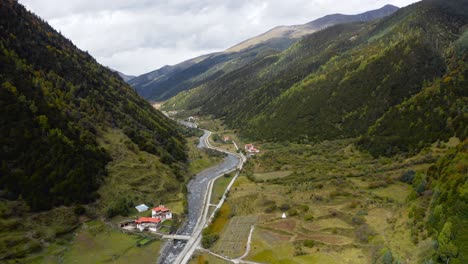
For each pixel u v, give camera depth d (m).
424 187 99.75
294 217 108.75
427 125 149.00
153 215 117.94
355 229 95.31
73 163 118.25
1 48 137.75
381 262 75.19
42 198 103.38
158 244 102.25
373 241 86.56
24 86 128.12
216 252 95.19
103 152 136.88
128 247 99.19
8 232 90.00
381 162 145.12
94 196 117.44
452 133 135.75
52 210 104.00
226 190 152.25
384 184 120.81
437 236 72.00
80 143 129.38
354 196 115.88
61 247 94.44
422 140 144.62
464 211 72.12
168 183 145.25
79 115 144.88
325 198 117.62
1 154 104.25
